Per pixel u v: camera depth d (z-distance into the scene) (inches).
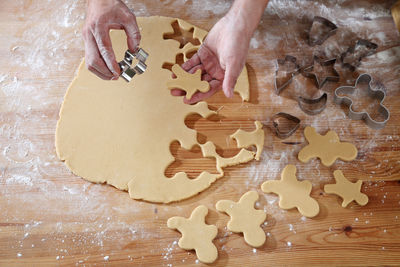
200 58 63.3
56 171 58.7
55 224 54.8
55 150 60.4
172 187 57.2
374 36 70.8
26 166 59.2
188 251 53.1
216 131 62.2
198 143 60.5
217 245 53.6
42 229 54.4
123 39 69.3
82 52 69.3
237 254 53.1
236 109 63.9
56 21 72.6
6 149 60.6
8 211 55.7
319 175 58.9
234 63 55.3
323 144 60.4
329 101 65.0
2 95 65.0
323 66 68.1
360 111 64.2
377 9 73.7
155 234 54.2
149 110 62.7
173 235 54.2
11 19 72.8
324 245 53.7
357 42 68.6
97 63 57.0
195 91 60.9
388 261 52.8
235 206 55.8
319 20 71.8
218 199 57.1
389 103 64.3
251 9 58.4
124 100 63.5
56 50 69.4
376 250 53.4
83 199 56.7
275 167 59.5
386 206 56.6
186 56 67.9
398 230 54.8
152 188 57.0
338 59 68.7
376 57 68.6
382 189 57.8
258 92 65.4
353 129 62.4
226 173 59.0
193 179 58.2
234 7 60.4
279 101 64.7
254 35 70.4
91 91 64.2
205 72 63.9
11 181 58.1
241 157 59.5
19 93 65.2
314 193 57.6
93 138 60.4
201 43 69.0
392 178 58.6
